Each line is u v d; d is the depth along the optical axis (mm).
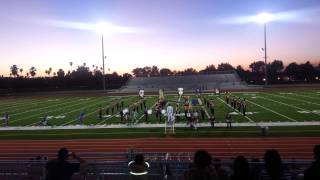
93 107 50281
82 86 114125
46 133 29203
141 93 47625
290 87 81375
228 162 8266
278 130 26828
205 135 26047
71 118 38281
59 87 109625
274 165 5883
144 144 23859
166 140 24859
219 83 104000
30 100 71875
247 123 30750
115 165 9203
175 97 67688
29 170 9281
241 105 39812
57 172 7188
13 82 116688
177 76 112875
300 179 8023
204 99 50969
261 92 71750
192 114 30500
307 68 127812
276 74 132500
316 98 52969
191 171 6262
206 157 6188
